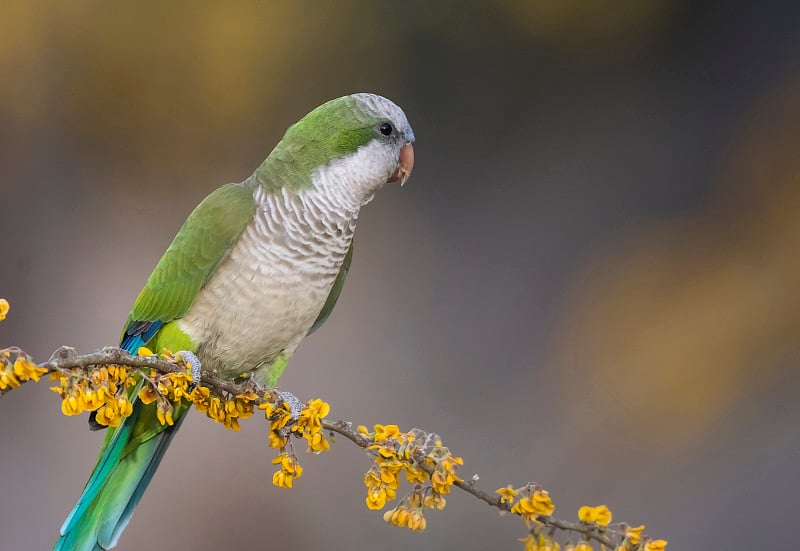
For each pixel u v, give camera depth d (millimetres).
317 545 10625
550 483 11328
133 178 12625
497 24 13453
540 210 13328
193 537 10578
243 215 6199
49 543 10289
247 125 12852
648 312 12547
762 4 13672
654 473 11461
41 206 12336
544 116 13711
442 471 4688
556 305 12680
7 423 10812
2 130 12320
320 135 6414
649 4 13484
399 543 10703
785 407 11695
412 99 13484
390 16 13211
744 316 12289
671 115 13648
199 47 12617
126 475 6180
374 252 12953
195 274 6160
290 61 12914
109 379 4566
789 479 11133
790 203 12922
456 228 13250
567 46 13672
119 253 12281
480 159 13570
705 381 12039
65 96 12461
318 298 6391
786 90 13414
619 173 13453
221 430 11164
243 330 6246
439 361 12133
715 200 13211
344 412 11414
